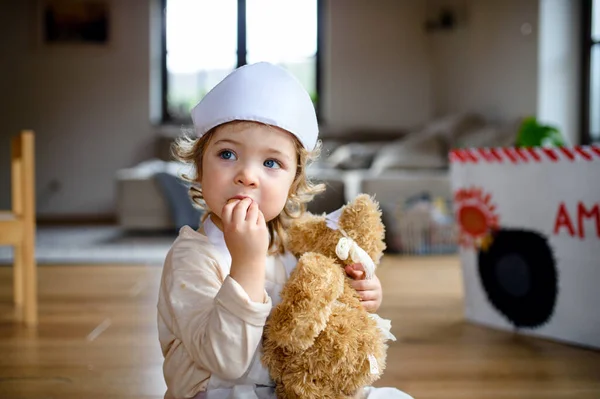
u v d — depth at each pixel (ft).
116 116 21.91
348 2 22.07
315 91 22.48
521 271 6.63
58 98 21.84
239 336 2.53
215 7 22.09
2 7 21.58
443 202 13.55
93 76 21.89
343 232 3.15
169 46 22.29
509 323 6.84
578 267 6.10
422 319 7.45
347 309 2.94
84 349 6.21
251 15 22.13
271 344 2.86
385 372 5.45
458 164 7.19
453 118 17.39
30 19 21.65
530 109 15.92
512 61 16.69
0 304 8.39
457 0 19.93
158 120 22.38
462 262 7.35
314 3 22.26
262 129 2.79
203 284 2.78
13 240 7.11
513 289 6.73
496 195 6.77
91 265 11.69
